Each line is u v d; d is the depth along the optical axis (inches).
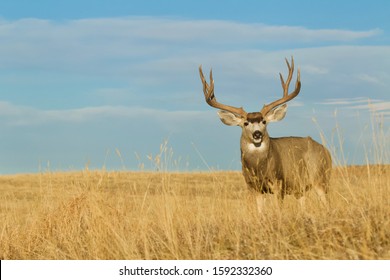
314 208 1015.6
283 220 946.1
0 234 1178.0
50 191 1343.5
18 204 1520.7
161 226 1019.9
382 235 768.3
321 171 1429.6
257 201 1350.9
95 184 1279.5
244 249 828.0
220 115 1396.4
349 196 1003.9
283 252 781.9
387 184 985.5
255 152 1346.0
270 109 1402.6
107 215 1079.0
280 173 1374.3
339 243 779.4
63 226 1160.8
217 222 1010.7
